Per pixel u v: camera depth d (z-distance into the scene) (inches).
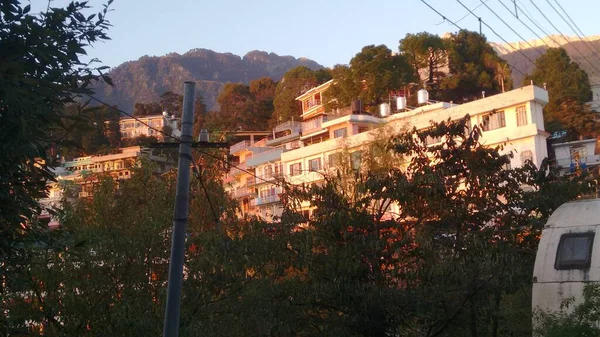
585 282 416.5
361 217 573.9
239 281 530.3
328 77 3147.1
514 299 593.0
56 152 331.6
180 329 493.0
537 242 594.6
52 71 298.2
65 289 510.9
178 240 396.2
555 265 434.0
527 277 541.6
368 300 526.3
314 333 575.2
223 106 3427.7
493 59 2522.1
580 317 357.7
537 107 1636.3
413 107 2230.6
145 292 534.6
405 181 569.9
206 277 527.5
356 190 591.5
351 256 546.6
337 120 2276.1
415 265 559.2
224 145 429.1
